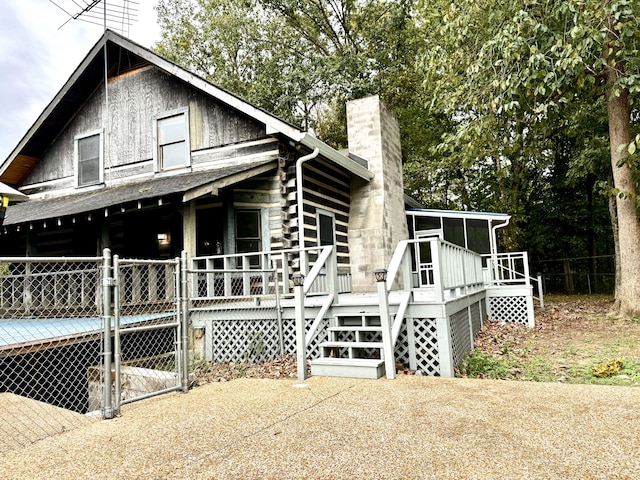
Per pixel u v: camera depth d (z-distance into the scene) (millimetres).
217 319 6742
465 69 9508
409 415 3361
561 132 15000
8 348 4832
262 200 8898
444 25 9703
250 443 2918
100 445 3031
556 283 20750
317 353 6059
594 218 19688
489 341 7930
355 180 11594
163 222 9555
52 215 8156
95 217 8375
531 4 8172
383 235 10977
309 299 7043
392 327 5180
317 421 3318
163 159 10414
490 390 4043
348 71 18547
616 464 2354
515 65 8477
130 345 6238
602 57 8633
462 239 14477
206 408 3861
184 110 10141
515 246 18984
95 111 11367
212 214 8805
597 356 6449
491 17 8711
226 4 21453
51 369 5551
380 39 19750
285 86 18938
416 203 16688
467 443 2736
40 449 2998
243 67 22156
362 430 3068
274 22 21312
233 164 9492
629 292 9430
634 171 8969
